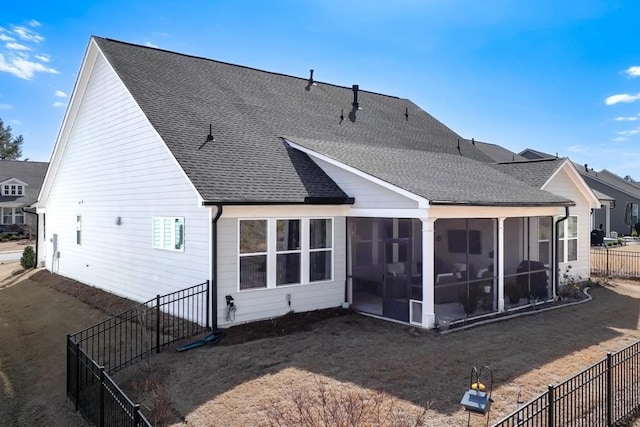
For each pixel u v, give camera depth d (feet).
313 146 47.32
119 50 53.16
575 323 38.55
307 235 40.83
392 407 21.84
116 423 21.80
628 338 34.24
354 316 40.37
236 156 42.01
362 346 31.71
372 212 40.22
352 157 45.65
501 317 40.14
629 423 21.11
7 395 30.89
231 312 36.22
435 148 68.54
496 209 40.75
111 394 22.25
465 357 29.14
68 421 25.98
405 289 38.83
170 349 32.94
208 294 35.65
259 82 63.41
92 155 57.06
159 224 43.06
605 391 23.08
